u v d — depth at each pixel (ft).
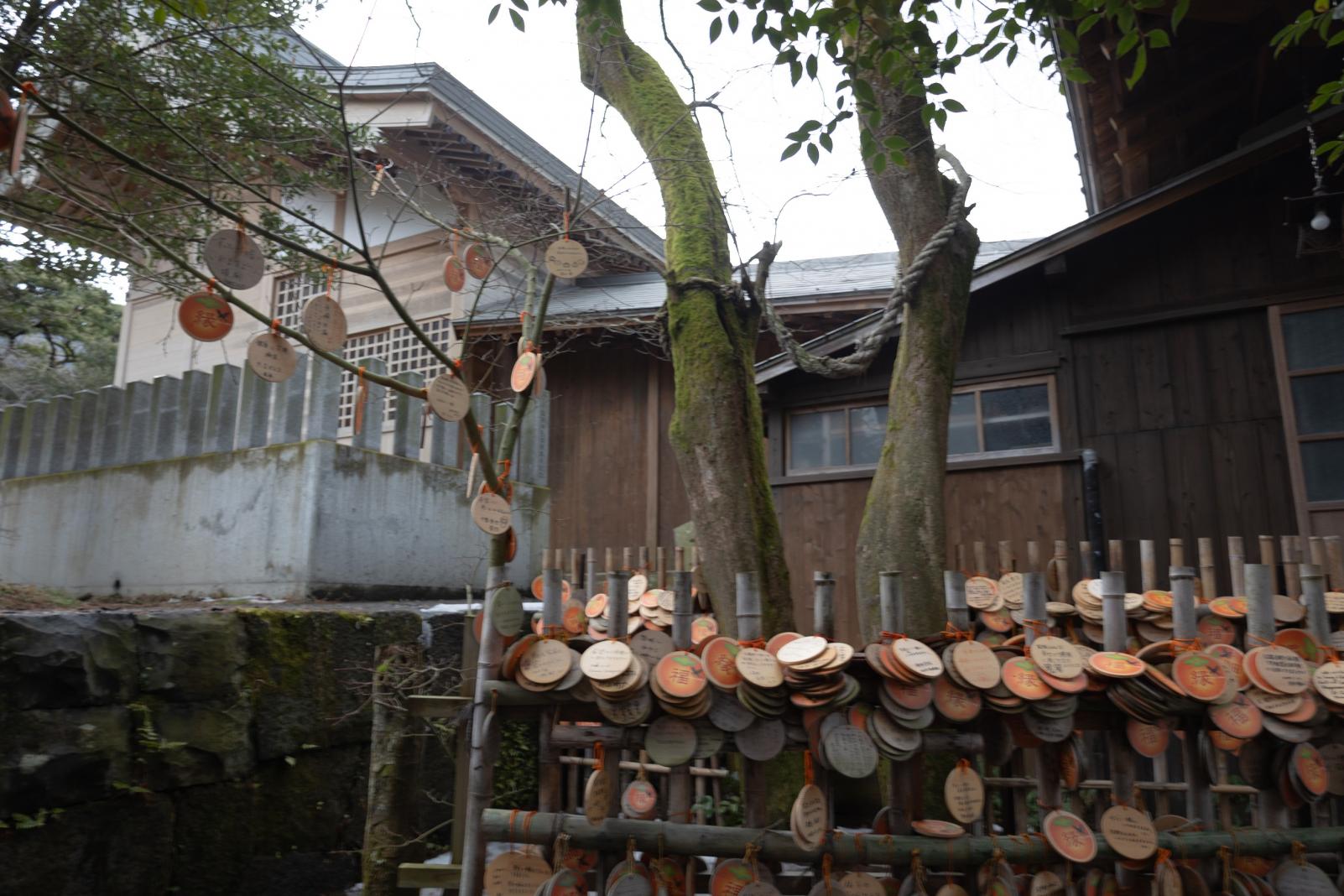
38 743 9.22
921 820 8.42
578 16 15.12
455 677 13.67
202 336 7.96
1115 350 18.37
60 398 21.01
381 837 9.77
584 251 10.32
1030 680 7.82
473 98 23.15
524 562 21.13
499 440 21.27
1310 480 16.34
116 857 9.75
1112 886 7.89
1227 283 17.63
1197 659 7.94
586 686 7.70
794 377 20.84
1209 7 16.80
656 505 26.32
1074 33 17.44
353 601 16.92
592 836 7.59
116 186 17.47
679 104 14.37
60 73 14.56
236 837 11.07
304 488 16.52
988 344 19.45
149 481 18.78
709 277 13.05
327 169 19.24
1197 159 22.90
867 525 12.46
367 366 18.47
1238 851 7.95
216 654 11.22
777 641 7.84
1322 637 8.84
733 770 11.89
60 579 19.69
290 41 20.16
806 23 11.34
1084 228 17.75
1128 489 17.75
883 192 13.60
